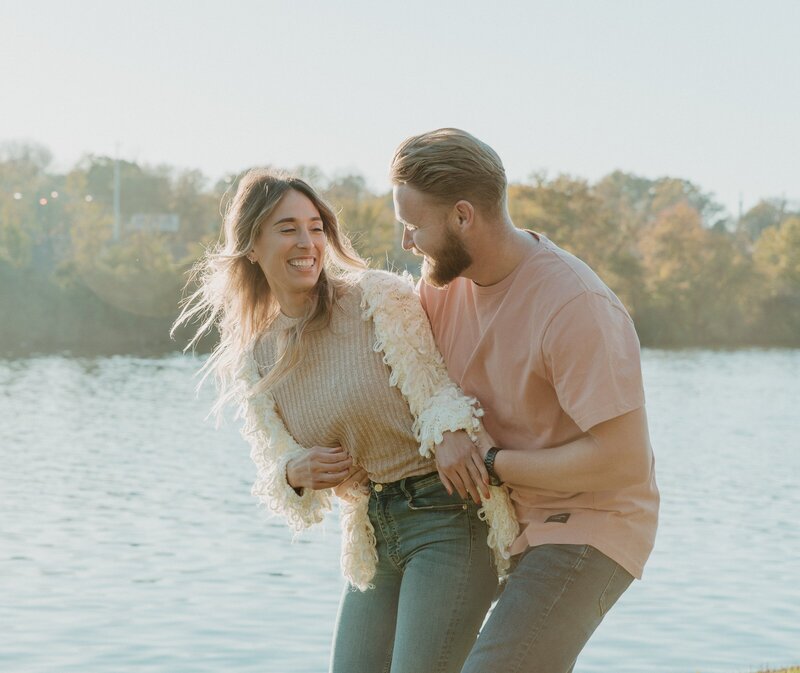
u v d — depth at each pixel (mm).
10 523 14547
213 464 20828
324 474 3568
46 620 9625
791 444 25391
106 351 58219
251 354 3803
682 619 9680
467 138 3295
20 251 64562
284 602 10273
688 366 53312
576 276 3248
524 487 3393
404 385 3467
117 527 14289
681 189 107812
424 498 3525
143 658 8508
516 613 3264
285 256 3574
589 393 3148
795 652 8633
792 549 13211
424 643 3455
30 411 30562
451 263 3326
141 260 64500
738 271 70688
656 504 3422
